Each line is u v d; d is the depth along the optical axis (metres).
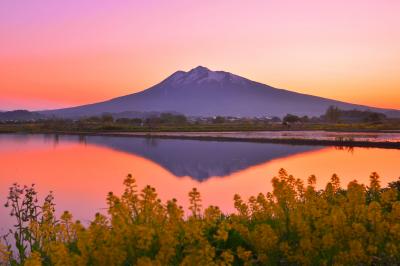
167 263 6.19
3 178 33.59
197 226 6.90
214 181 31.83
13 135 114.94
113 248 6.07
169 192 26.69
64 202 23.08
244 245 8.35
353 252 6.28
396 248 6.65
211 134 106.56
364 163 42.53
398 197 12.11
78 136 108.38
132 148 66.56
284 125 149.50
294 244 7.39
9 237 14.45
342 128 134.00
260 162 45.22
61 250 6.07
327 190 10.09
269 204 9.02
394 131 115.75
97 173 36.75
